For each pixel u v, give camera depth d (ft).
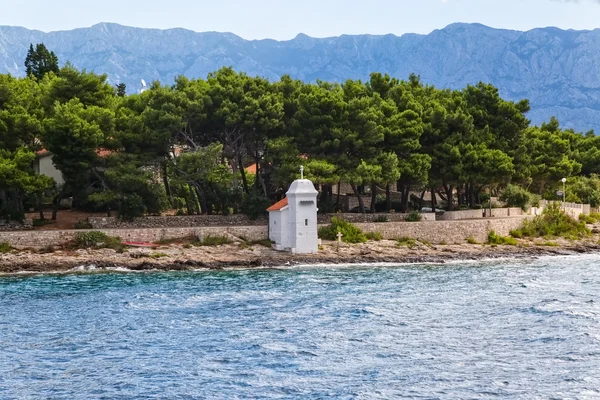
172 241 627.87
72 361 315.78
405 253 639.35
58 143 649.61
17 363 313.32
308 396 271.69
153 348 333.21
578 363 304.91
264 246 635.25
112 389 281.13
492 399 267.18
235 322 378.94
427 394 272.51
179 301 433.07
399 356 318.04
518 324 369.91
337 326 369.09
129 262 574.97
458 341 339.98
